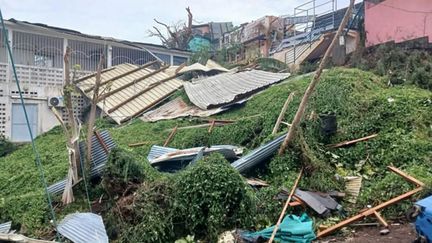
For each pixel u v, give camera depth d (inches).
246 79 662.5
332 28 757.3
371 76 517.0
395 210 296.7
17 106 724.0
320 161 365.4
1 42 749.3
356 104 435.5
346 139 402.3
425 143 361.1
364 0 698.2
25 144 689.6
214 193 301.0
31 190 437.1
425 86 492.4
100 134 410.3
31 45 785.6
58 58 815.1
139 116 670.5
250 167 377.7
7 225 352.8
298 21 957.8
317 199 317.4
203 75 798.5
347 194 335.3
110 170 345.7
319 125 407.8
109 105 699.4
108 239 301.4
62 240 309.0
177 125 564.4
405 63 542.3
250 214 305.0
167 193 313.3
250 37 1034.7
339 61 658.8
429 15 578.6
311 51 756.6
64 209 363.6
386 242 255.8
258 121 478.0
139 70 829.2
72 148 372.8
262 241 274.5
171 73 819.4
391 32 639.8
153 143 524.4
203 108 597.0
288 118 445.7
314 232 284.4
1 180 493.0
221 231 295.1
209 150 400.5
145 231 297.3
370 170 362.0
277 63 767.1
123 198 329.7
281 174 360.2
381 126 400.5
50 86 749.9
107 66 873.5
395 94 438.9
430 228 232.4
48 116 742.5
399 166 351.9
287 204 309.4
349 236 276.1
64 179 408.8
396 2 631.2
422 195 289.1
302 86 515.8
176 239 302.0
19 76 736.3
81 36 820.6
